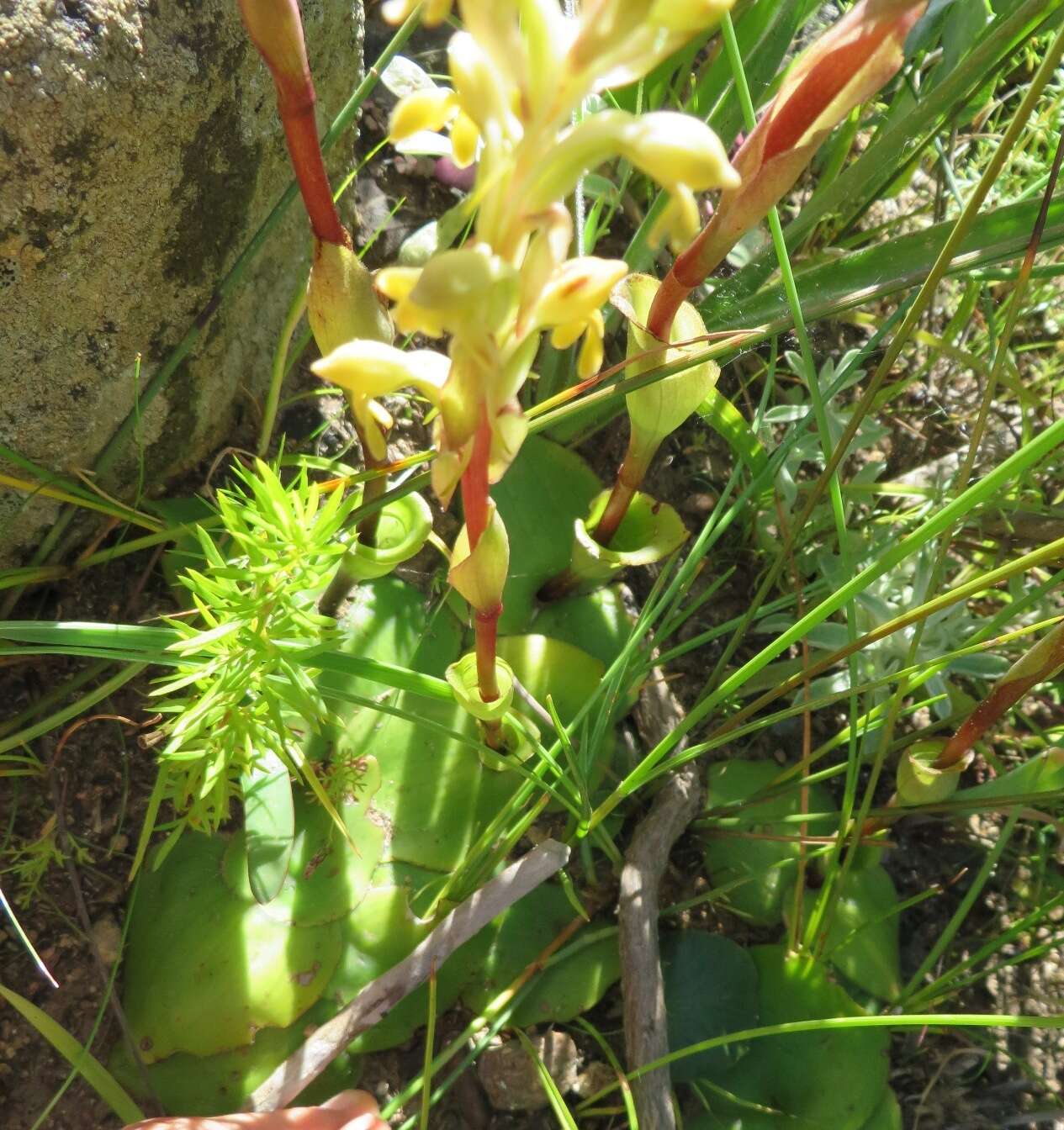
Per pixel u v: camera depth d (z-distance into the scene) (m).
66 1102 0.27
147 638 0.23
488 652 0.22
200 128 0.24
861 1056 0.30
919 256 0.28
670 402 0.24
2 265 0.22
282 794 0.27
